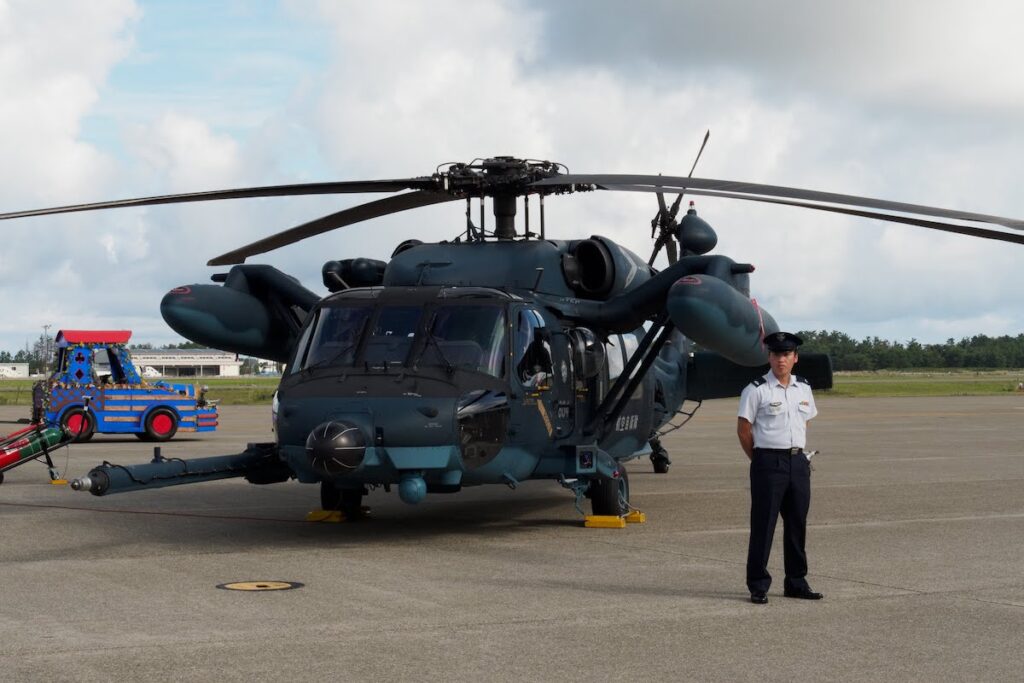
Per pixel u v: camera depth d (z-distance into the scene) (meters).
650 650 6.66
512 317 11.15
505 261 12.30
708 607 7.92
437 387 10.36
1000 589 8.64
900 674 6.15
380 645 6.77
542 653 6.58
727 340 11.09
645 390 14.28
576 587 8.67
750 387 8.18
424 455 10.15
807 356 14.92
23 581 8.97
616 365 13.41
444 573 9.31
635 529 12.12
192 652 6.59
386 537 11.51
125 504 14.69
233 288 13.22
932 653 6.61
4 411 46.12
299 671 6.18
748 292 12.01
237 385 114.06
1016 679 6.07
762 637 7.00
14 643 6.82
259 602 8.09
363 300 11.32
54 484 17.11
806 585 8.24
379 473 10.23
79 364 26.70
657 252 14.76
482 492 16.00
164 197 10.54
